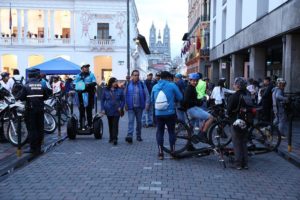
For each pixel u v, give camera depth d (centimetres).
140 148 1037
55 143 1106
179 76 1398
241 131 803
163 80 891
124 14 4316
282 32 1605
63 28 4431
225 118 967
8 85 1385
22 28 4347
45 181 692
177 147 917
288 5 1530
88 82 1192
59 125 1251
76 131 1195
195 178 728
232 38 2606
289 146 995
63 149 1016
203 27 4553
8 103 1093
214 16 3566
